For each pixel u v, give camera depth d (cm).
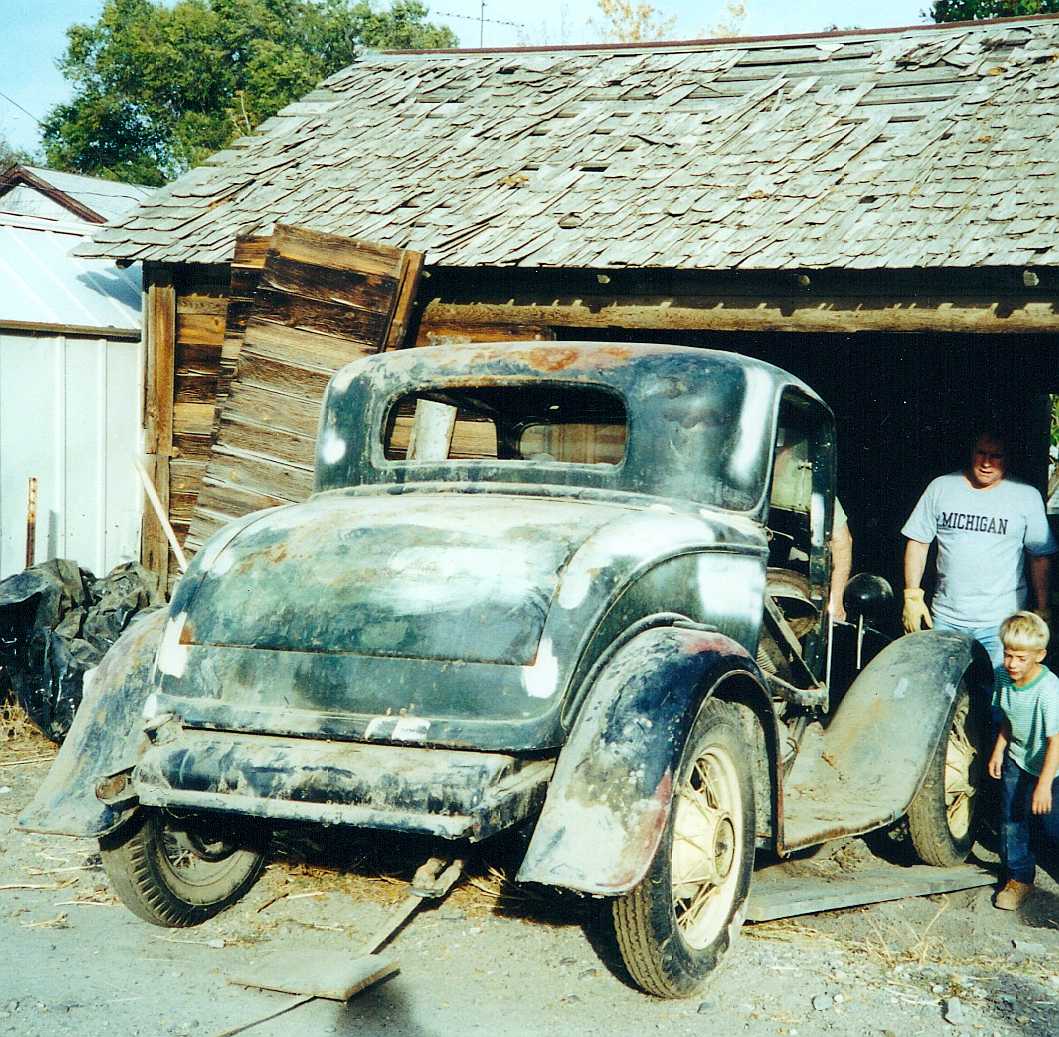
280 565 361
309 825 330
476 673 323
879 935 406
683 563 365
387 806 311
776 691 443
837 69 920
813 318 704
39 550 849
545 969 369
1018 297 653
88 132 3778
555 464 403
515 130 938
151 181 3734
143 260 837
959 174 722
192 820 392
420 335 815
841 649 648
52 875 454
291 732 331
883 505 1119
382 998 346
